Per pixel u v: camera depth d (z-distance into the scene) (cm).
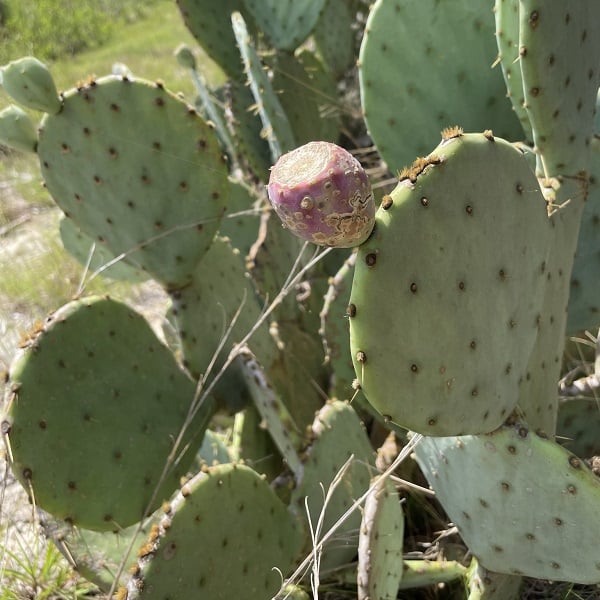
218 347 96
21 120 89
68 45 405
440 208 59
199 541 72
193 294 95
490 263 62
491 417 66
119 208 91
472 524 72
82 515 83
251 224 121
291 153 53
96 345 85
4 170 233
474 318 62
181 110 88
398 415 62
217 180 91
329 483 86
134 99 87
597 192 85
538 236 66
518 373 67
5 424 80
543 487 66
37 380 81
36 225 213
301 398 105
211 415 93
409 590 91
